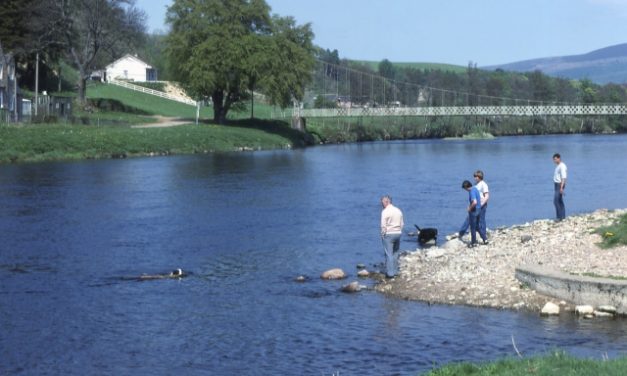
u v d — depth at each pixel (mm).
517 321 18844
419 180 56875
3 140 74000
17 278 24656
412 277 23656
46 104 96562
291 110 142250
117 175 59312
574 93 192125
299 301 21562
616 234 24094
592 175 60594
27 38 99000
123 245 30469
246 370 16078
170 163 71688
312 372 15852
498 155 86562
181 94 154000
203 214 38969
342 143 122438
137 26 113188
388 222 23875
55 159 74250
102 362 16719
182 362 16656
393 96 170500
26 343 18000
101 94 131750
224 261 27297
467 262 24469
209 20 104250
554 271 21000
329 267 26125
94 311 20703
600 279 19688
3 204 42281
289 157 82500
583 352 16359
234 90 107875
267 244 30578
